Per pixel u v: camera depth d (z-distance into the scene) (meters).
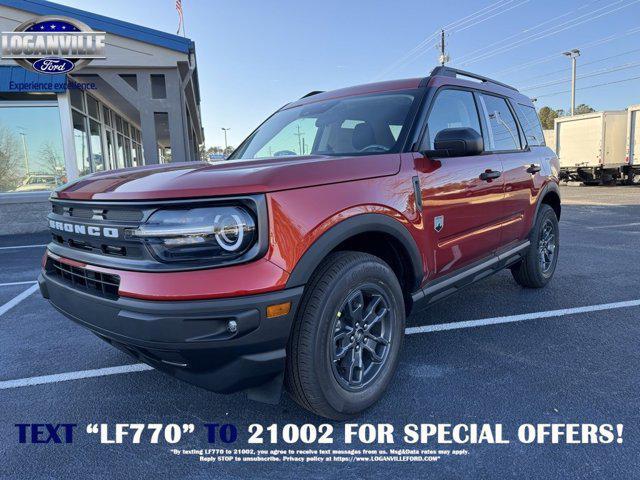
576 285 4.95
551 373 2.94
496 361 3.13
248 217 1.97
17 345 3.68
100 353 3.50
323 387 2.23
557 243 4.93
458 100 3.44
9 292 5.38
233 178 2.01
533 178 4.24
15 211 10.55
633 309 4.13
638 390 2.72
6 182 10.88
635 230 8.84
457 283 3.23
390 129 2.94
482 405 2.59
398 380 2.89
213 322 1.91
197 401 2.75
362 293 2.46
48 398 2.82
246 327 1.92
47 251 2.69
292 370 2.21
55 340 3.78
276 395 2.17
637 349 3.28
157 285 1.91
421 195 2.75
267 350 2.03
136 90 11.40
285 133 3.51
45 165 11.00
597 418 2.45
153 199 1.95
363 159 2.51
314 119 3.39
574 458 2.13
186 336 1.89
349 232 2.25
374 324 2.54
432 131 3.03
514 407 2.56
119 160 16.59
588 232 8.69
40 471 2.15
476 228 3.37
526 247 4.28
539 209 4.57
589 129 23.47
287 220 2.03
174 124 11.11
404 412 2.54
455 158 3.15
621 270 5.61
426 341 3.49
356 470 2.11
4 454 2.28
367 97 3.32
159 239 1.94
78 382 3.02
